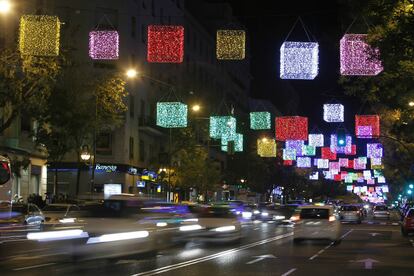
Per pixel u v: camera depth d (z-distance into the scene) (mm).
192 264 18703
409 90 22766
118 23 52438
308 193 136125
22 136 42156
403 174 60281
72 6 50531
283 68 16750
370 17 19844
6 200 22531
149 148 61750
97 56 16594
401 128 31469
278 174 93438
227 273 16453
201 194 63406
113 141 53219
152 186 63219
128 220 18344
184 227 23406
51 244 17906
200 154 58500
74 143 41344
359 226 50312
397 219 71125
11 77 24531
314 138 41406
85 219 17859
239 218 28141
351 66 17734
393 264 19531
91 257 17453
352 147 48250
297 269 17703
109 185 53688
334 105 29297
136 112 56688
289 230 40250
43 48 15555
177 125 33594
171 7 65438
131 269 17109
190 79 67562
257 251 23844
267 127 35906
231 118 41469
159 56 15438
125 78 51594
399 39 18000
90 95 37281
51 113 33938
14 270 16672
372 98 24266
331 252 23891
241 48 15023
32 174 45219
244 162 83938
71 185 53188
